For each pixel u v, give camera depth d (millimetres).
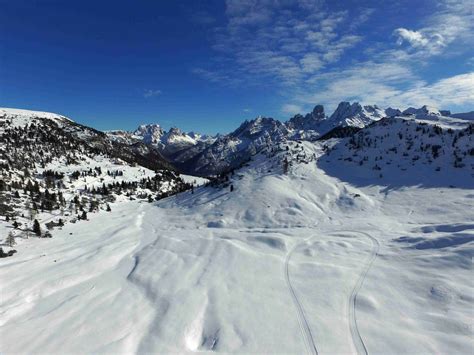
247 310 48281
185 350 39781
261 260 69375
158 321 45844
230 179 152500
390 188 116125
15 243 85312
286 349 38875
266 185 127750
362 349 38125
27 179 158125
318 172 140125
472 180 107875
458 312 42656
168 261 71000
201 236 91938
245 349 39250
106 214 132750
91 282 61281
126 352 38812
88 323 45250
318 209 107000
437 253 61094
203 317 47250
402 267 59250
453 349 36188
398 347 37656
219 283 58125
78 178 184375
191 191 159250
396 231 81375
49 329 43750
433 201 99438
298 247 77375
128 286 58875
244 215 108188
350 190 119000
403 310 45812
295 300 50969
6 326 45062
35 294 55500
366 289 52812
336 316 45625
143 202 167000
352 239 78750
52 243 88562
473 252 56562
